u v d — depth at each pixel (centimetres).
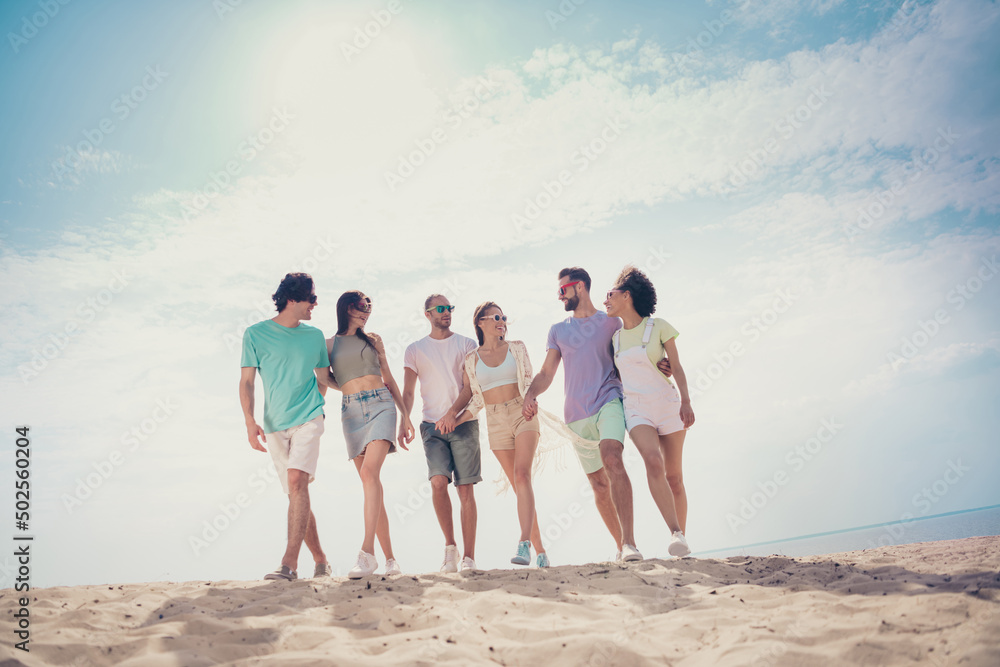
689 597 314
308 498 427
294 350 446
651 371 468
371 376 472
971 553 370
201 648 251
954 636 211
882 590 279
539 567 447
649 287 489
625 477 441
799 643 229
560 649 244
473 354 494
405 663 231
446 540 473
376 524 446
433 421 503
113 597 344
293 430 438
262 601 325
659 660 234
